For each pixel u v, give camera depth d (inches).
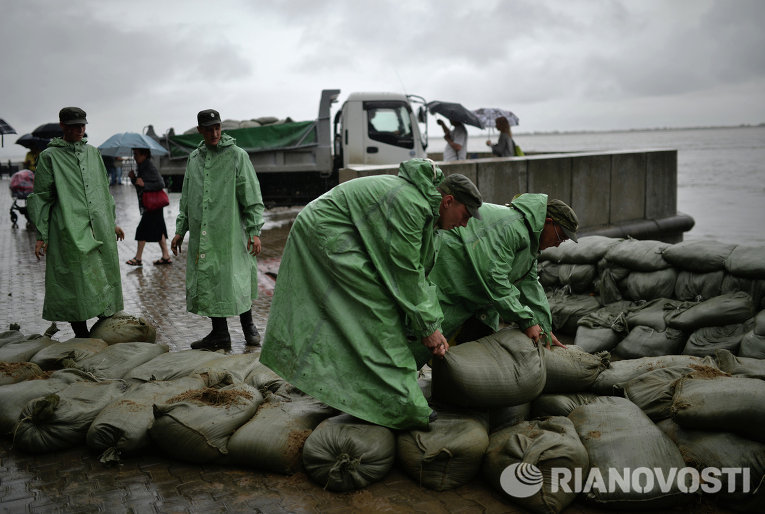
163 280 344.8
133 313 274.4
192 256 211.9
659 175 437.4
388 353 132.0
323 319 136.9
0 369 167.5
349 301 134.6
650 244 218.4
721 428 123.3
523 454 121.6
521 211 151.2
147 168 381.7
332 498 125.6
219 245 208.7
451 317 159.0
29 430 143.6
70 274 207.3
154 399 149.3
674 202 451.8
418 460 127.4
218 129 207.9
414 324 132.0
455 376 134.4
